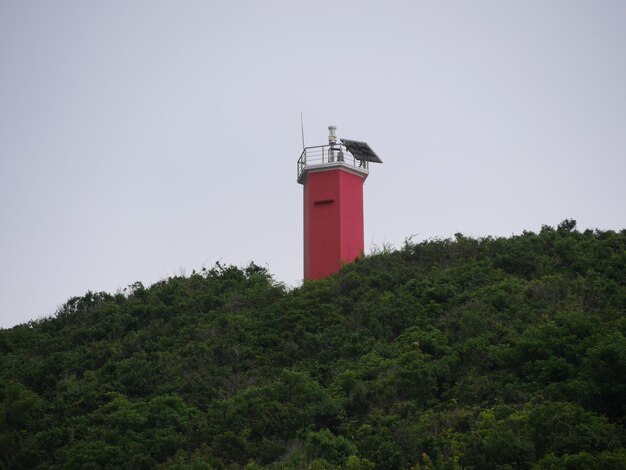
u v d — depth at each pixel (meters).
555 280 43.31
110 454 33.31
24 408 37.81
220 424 34.72
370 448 30.86
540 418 29.08
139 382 40.12
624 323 35.31
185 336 44.81
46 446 35.41
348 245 54.50
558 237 50.19
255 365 40.94
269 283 53.03
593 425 28.58
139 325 48.19
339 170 55.34
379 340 40.66
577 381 31.30
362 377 36.47
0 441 35.66
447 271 47.34
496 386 33.78
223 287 52.44
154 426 35.66
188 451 33.91
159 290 52.25
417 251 51.56
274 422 34.22
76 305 53.62
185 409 36.47
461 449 29.00
